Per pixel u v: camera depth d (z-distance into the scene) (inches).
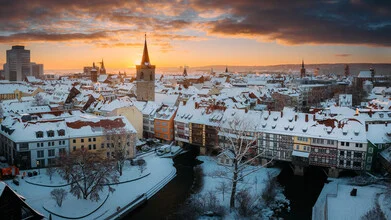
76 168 3767.2
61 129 4726.9
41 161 4589.1
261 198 3853.3
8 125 4872.0
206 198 3821.4
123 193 4008.4
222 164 4985.2
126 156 5044.3
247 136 4977.9
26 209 2411.4
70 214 3393.2
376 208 2834.6
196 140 5753.0
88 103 7691.9
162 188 4298.7
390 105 6722.4
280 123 4928.6
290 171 4795.8
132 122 6176.2
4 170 4151.1
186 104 6309.1
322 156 4566.9
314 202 3841.0
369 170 4360.2
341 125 4586.6
